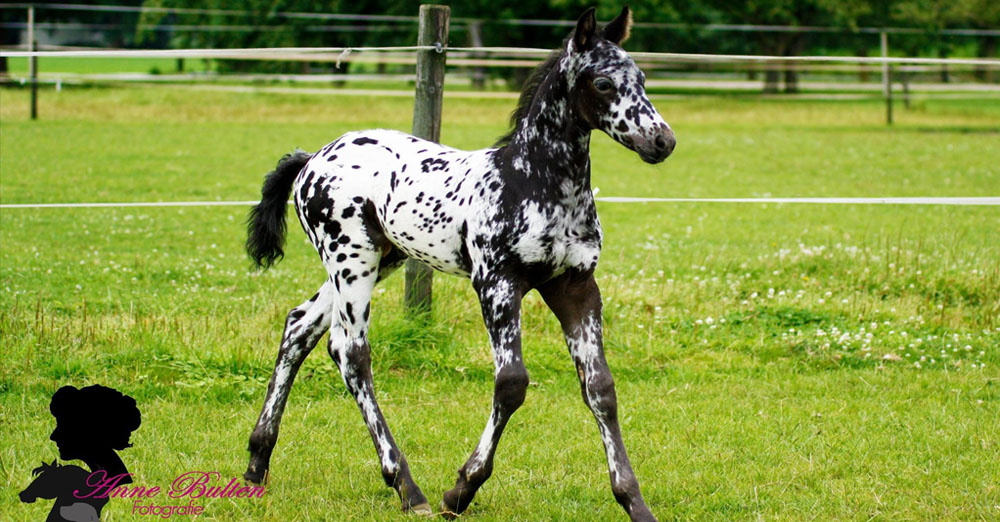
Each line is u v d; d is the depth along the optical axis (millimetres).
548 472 5988
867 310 9250
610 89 4863
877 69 36750
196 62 48750
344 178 5727
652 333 8688
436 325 8211
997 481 5758
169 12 40594
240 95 30062
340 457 6195
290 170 6207
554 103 5047
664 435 6582
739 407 7105
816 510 5398
